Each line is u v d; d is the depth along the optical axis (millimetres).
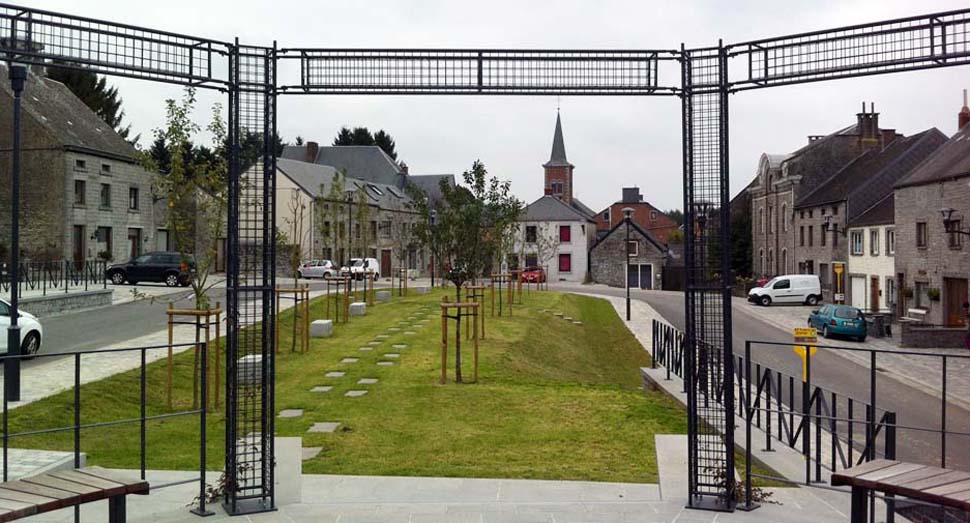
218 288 35469
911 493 5363
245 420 7402
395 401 13000
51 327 21906
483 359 17547
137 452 9828
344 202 39250
